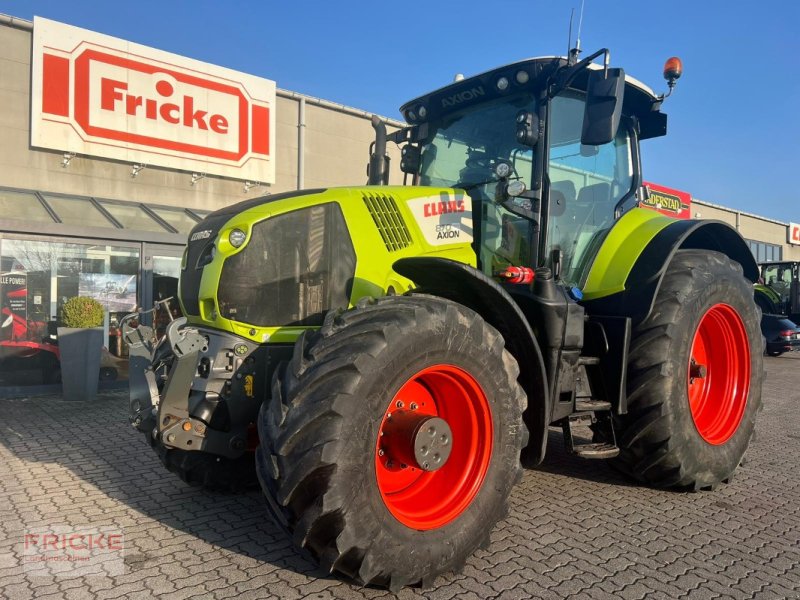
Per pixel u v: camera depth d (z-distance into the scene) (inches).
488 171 161.6
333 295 130.0
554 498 154.1
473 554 119.9
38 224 295.3
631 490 161.5
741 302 171.0
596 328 151.4
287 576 109.8
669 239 158.2
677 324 149.7
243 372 121.5
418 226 143.1
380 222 137.2
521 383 132.8
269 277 124.6
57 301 310.5
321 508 92.7
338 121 505.4
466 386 114.7
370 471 97.9
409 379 104.5
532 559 118.3
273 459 96.8
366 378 97.5
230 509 144.6
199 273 129.7
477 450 116.6
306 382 97.5
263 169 456.1
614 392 148.2
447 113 174.2
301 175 480.4
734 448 165.2
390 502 107.6
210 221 138.7
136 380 133.5
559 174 156.7
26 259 303.0
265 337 123.6
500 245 156.3
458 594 104.2
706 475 157.2
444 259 112.6
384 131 186.5
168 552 120.0
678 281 155.4
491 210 158.7
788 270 651.5
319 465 92.6
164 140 407.5
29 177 362.9
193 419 119.3
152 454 192.4
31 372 301.7
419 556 102.2
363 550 96.3
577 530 133.2
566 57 144.4
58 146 366.6
